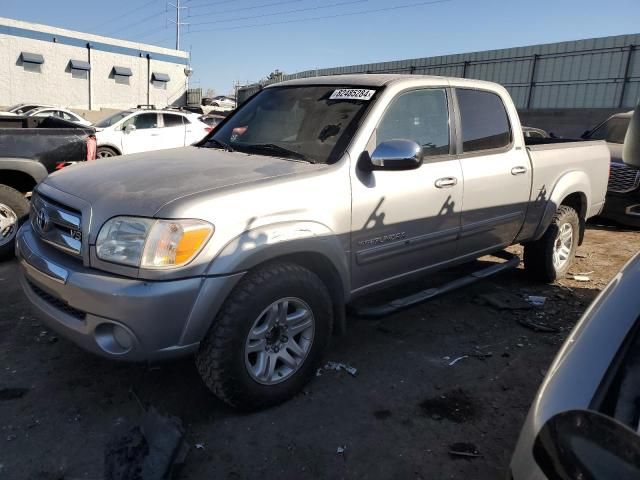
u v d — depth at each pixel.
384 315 3.56
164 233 2.58
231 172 3.09
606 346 1.36
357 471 2.62
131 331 2.57
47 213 3.08
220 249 2.68
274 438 2.83
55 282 2.79
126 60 38.88
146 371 3.43
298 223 2.96
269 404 3.04
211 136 4.26
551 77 23.69
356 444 2.81
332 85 3.91
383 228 3.46
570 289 5.27
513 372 3.62
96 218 2.74
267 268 2.90
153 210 2.63
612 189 7.79
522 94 24.81
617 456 1.01
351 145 3.33
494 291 5.11
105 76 38.12
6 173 5.62
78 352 3.66
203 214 2.65
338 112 3.60
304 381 3.19
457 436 2.92
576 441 1.08
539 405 1.33
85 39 36.62
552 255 5.20
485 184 4.17
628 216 7.74
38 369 3.43
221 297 2.69
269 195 2.89
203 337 2.73
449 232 3.97
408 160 3.24
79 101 37.12
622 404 1.22
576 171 5.21
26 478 2.48
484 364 3.72
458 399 3.28
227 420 2.96
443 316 4.51
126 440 2.64
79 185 3.07
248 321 2.80
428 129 3.85
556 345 4.04
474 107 4.23
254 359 2.96
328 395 3.25
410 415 3.09
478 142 4.23
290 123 3.78
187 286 2.60
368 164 3.31
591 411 1.11
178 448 2.57
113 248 2.65
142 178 3.02
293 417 3.02
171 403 3.10
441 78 4.04
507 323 4.42
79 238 2.83
